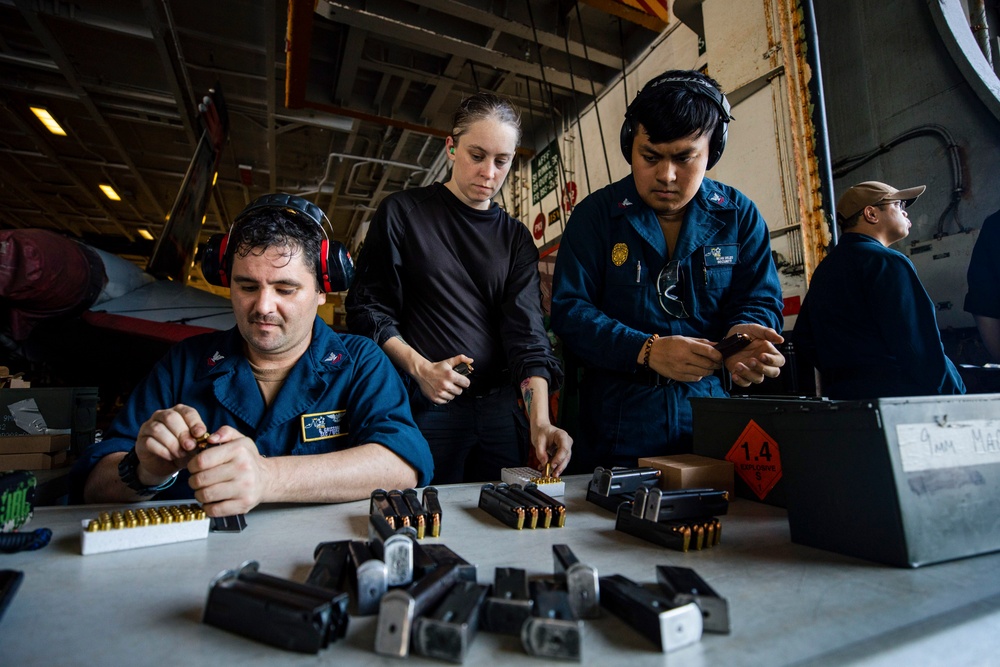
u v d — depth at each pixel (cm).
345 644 45
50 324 307
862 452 64
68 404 161
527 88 462
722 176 250
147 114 656
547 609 46
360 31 431
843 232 181
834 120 239
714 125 119
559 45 415
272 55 477
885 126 220
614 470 97
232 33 491
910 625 46
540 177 543
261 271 96
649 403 130
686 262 134
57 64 544
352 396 111
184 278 503
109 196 933
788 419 74
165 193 920
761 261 138
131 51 539
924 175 207
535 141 554
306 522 81
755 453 99
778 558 66
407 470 100
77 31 509
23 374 327
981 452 68
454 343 156
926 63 204
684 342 113
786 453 74
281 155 753
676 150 117
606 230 142
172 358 111
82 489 95
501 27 399
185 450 78
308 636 43
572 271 142
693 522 73
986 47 224
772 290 136
